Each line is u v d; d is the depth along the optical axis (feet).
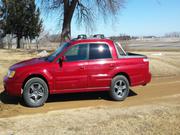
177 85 23.04
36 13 89.92
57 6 57.67
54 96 18.54
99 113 14.30
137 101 17.46
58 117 13.64
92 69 16.93
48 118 13.48
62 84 16.47
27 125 12.44
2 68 28.07
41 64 16.25
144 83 18.19
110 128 12.02
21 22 88.33
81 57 16.94
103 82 17.16
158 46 101.50
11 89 15.92
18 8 87.15
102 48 17.38
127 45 53.93
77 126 12.26
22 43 98.89
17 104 16.48
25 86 15.87
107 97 18.42
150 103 16.85
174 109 15.03
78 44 16.99
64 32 57.00
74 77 16.62
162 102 17.08
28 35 91.20
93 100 17.66
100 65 17.06
